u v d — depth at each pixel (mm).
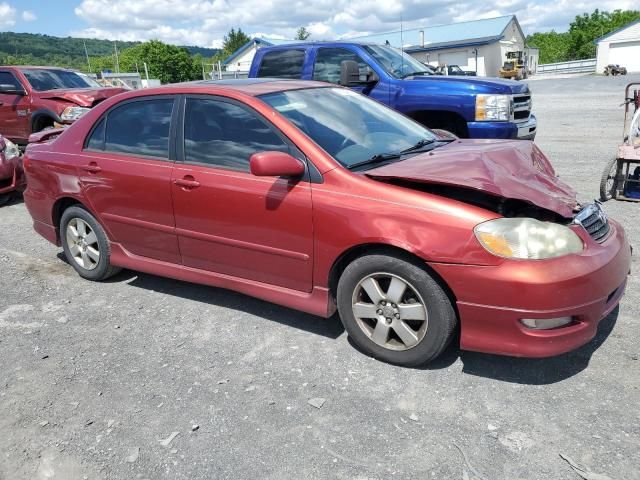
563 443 2615
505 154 3627
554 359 3293
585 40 86812
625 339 3453
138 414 3018
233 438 2793
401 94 7531
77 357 3629
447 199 3043
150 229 4211
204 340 3777
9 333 3986
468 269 2906
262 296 3771
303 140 3471
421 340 3170
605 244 3105
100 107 4570
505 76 48844
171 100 4098
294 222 3420
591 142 11102
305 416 2924
